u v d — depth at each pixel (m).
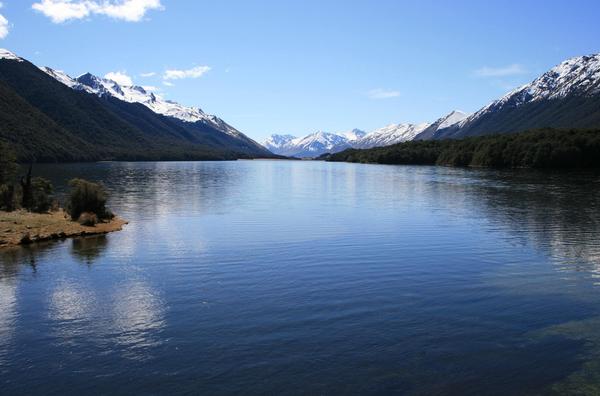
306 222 44.03
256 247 32.62
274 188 85.56
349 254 30.55
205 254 30.44
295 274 25.69
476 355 15.82
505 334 17.52
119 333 17.58
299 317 19.19
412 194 71.81
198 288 23.09
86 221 40.25
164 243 33.97
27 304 20.72
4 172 61.03
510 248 32.47
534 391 13.73
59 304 20.70
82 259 29.00
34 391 13.71
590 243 34.06
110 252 30.97
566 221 44.22
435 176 117.19
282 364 15.20
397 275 25.56
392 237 36.38
